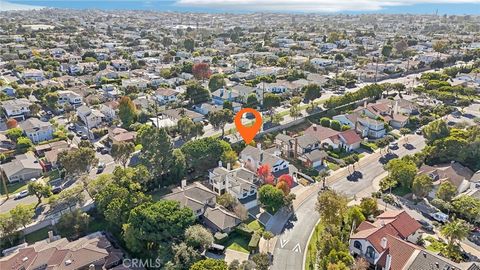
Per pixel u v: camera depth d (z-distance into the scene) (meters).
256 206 71.19
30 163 85.12
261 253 54.28
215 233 61.25
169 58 196.88
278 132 104.06
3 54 192.88
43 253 54.12
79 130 107.88
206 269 47.06
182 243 53.78
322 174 79.81
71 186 78.00
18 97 129.12
